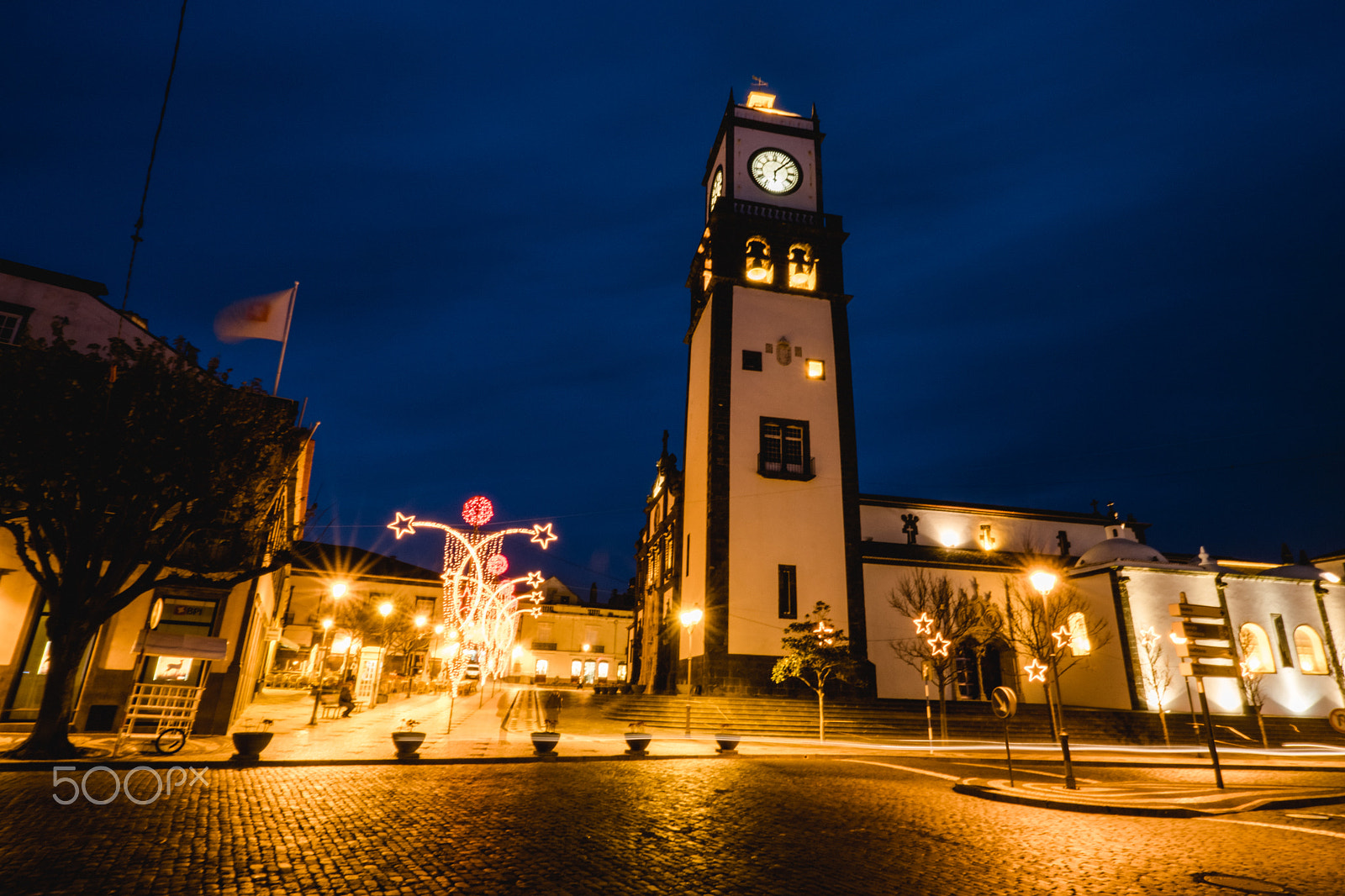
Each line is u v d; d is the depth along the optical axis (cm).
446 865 743
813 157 4416
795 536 3600
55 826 839
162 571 1844
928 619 3017
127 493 1424
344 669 3212
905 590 3709
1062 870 790
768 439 3797
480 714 3055
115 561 1454
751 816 1064
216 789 1132
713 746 2178
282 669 4912
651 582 4997
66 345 1468
